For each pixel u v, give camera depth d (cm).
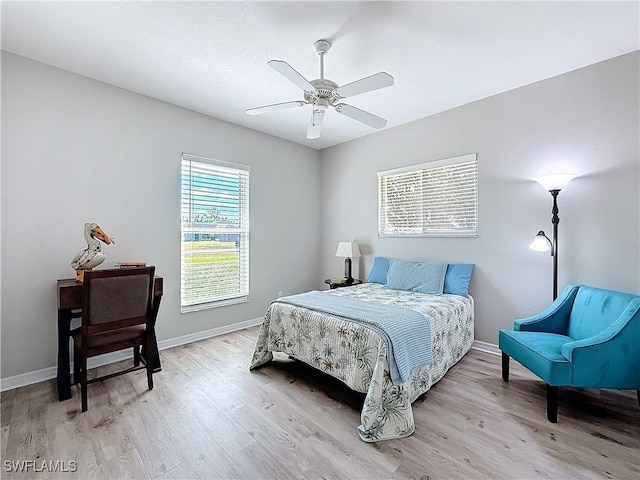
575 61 247
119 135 287
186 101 317
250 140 397
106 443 170
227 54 235
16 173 236
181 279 332
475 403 212
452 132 339
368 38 216
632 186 236
